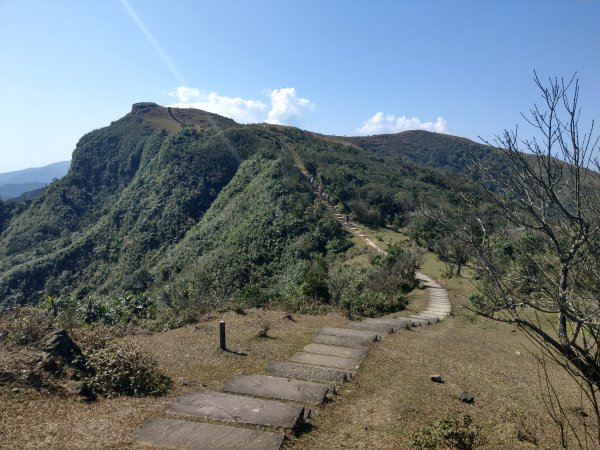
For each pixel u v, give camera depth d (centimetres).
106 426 490
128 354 666
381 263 2225
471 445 502
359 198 4003
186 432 489
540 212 354
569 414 636
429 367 820
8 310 912
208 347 850
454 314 1548
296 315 1277
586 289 333
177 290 1583
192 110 9912
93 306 1237
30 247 5891
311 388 650
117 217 5241
